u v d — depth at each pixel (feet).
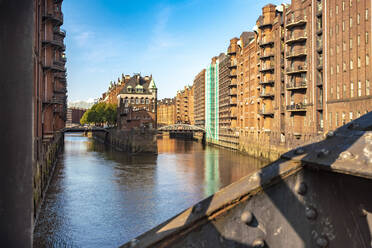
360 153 5.87
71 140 483.10
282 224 6.45
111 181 143.54
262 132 226.79
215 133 379.14
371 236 6.68
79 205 103.55
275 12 210.38
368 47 117.91
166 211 98.68
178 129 398.83
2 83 6.48
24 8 6.64
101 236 77.30
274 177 6.48
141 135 274.98
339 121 134.31
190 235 6.25
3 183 6.37
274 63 203.72
